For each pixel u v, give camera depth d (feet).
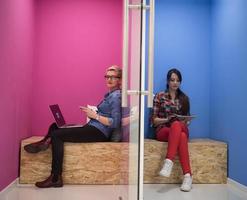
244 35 8.81
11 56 8.25
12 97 8.36
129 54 5.06
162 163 9.41
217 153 9.55
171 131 8.64
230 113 9.64
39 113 11.08
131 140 5.29
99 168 9.03
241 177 8.71
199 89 11.60
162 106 10.39
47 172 8.92
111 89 9.52
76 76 11.31
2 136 7.50
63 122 9.76
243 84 8.82
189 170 8.61
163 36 11.54
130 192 5.30
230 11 9.82
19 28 9.05
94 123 9.19
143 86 4.76
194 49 11.64
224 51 10.28
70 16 11.37
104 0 11.51
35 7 11.09
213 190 8.61
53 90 11.19
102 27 11.46
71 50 11.33
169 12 11.60
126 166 6.21
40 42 11.21
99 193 8.00
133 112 5.08
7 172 7.90
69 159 8.98
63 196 7.66
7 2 7.87
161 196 7.93
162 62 11.50
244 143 8.62
